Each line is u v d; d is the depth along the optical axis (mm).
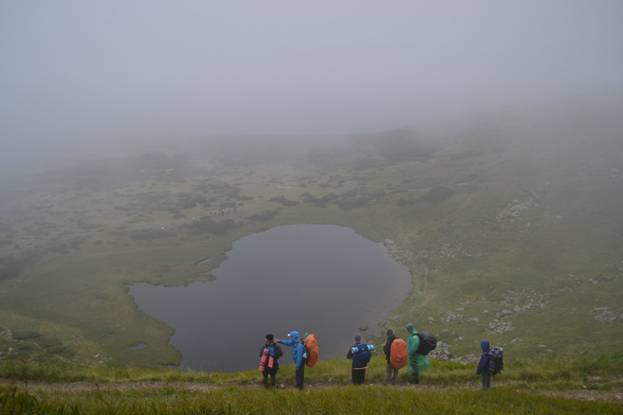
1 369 21688
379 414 12484
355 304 74375
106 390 18500
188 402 12172
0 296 80500
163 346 62094
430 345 19719
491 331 58188
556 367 21594
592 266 72375
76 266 95812
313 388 19609
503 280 74125
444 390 18656
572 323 54625
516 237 90750
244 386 20594
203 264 97438
